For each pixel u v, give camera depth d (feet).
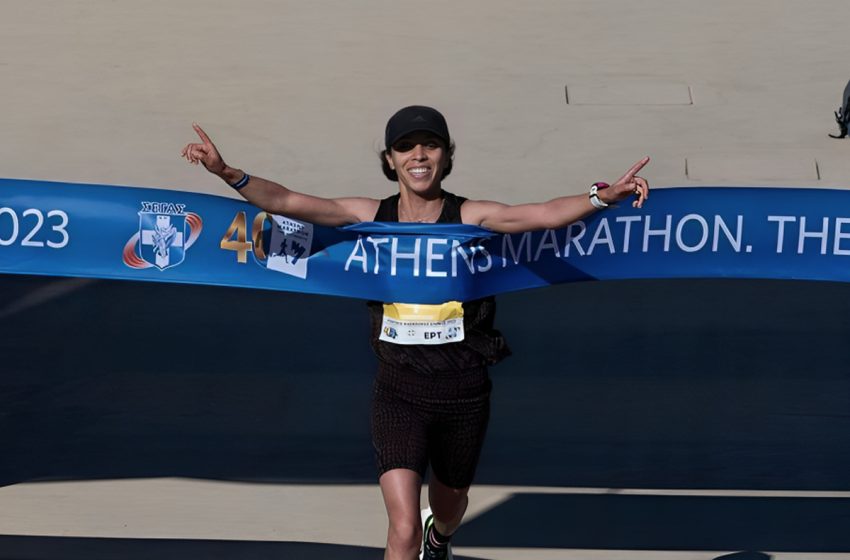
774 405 63.10
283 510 52.70
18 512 51.96
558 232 41.68
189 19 124.57
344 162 97.19
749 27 122.42
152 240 42.11
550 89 109.50
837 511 52.54
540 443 59.06
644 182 35.78
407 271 39.83
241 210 41.86
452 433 39.11
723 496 53.98
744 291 77.10
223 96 108.37
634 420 61.46
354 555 48.96
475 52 117.08
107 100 107.24
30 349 68.49
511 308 74.59
